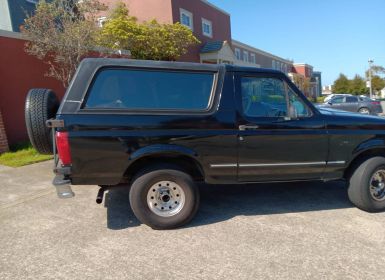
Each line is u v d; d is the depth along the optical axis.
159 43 15.55
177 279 2.70
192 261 2.97
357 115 4.22
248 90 3.82
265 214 4.09
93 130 3.33
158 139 3.49
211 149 3.66
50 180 5.73
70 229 3.71
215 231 3.61
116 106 3.44
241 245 3.27
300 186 5.29
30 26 8.84
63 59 9.06
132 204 3.60
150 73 3.60
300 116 3.94
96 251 3.19
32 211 4.27
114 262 2.98
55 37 8.74
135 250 3.20
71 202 4.59
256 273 2.77
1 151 7.77
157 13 19.28
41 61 9.20
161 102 3.57
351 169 4.23
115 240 3.42
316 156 4.00
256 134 3.76
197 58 22.19
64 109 3.30
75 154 3.32
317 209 4.26
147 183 3.58
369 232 3.55
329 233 3.53
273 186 5.29
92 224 3.84
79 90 3.37
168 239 3.43
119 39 14.03
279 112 3.89
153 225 3.62
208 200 4.64
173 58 17.05
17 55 8.59
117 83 3.50
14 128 8.57
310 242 3.31
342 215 4.05
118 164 3.44
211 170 3.73
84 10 9.83
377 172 4.11
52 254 3.14
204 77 3.72
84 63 3.47
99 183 3.49
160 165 3.62
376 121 4.18
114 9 16.11
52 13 9.10
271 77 3.89
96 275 2.78
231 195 4.85
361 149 4.10
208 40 23.38
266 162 3.86
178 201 3.71
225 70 3.77
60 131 3.29
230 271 2.81
